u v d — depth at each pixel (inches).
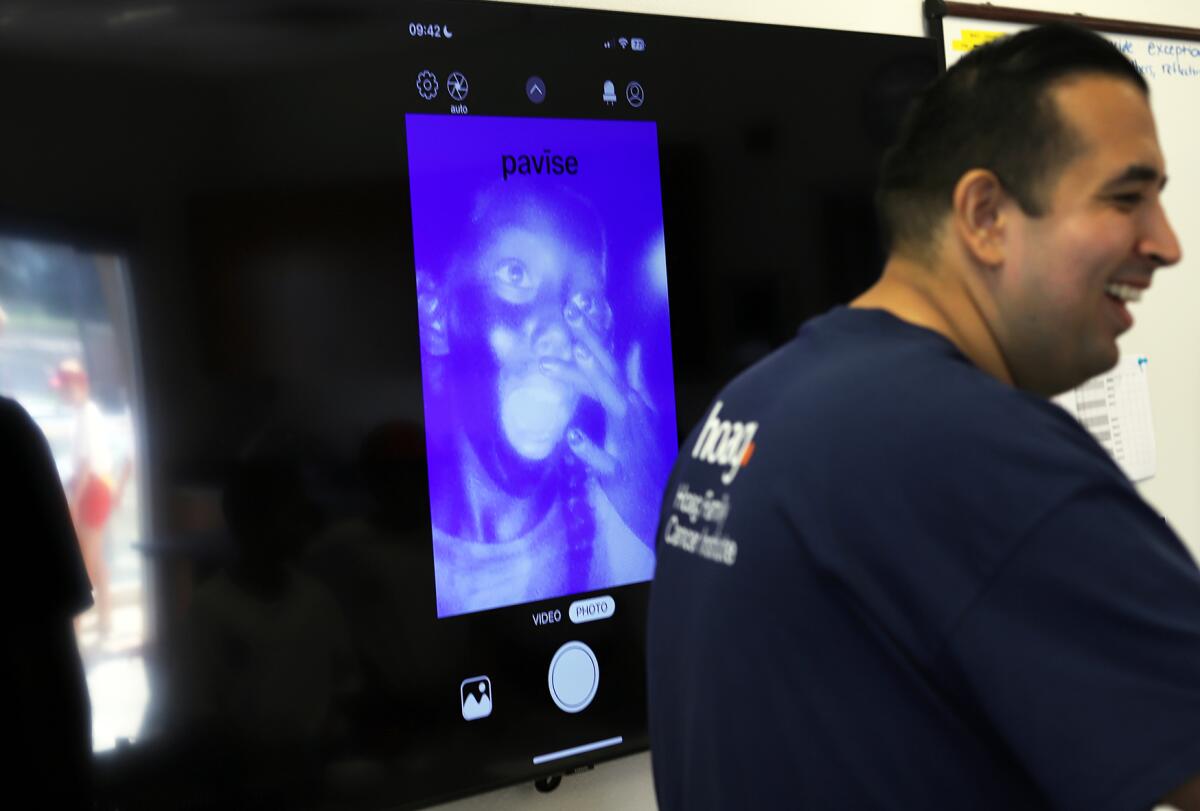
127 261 49.5
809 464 29.7
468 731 57.0
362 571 54.7
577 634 60.5
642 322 63.1
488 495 58.3
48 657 47.3
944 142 34.0
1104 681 25.1
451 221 57.8
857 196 70.1
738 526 31.1
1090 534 25.9
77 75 48.6
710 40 65.5
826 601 28.8
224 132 51.9
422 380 56.7
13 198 47.1
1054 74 32.5
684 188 64.5
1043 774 25.5
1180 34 94.7
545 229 60.4
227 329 51.8
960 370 29.7
